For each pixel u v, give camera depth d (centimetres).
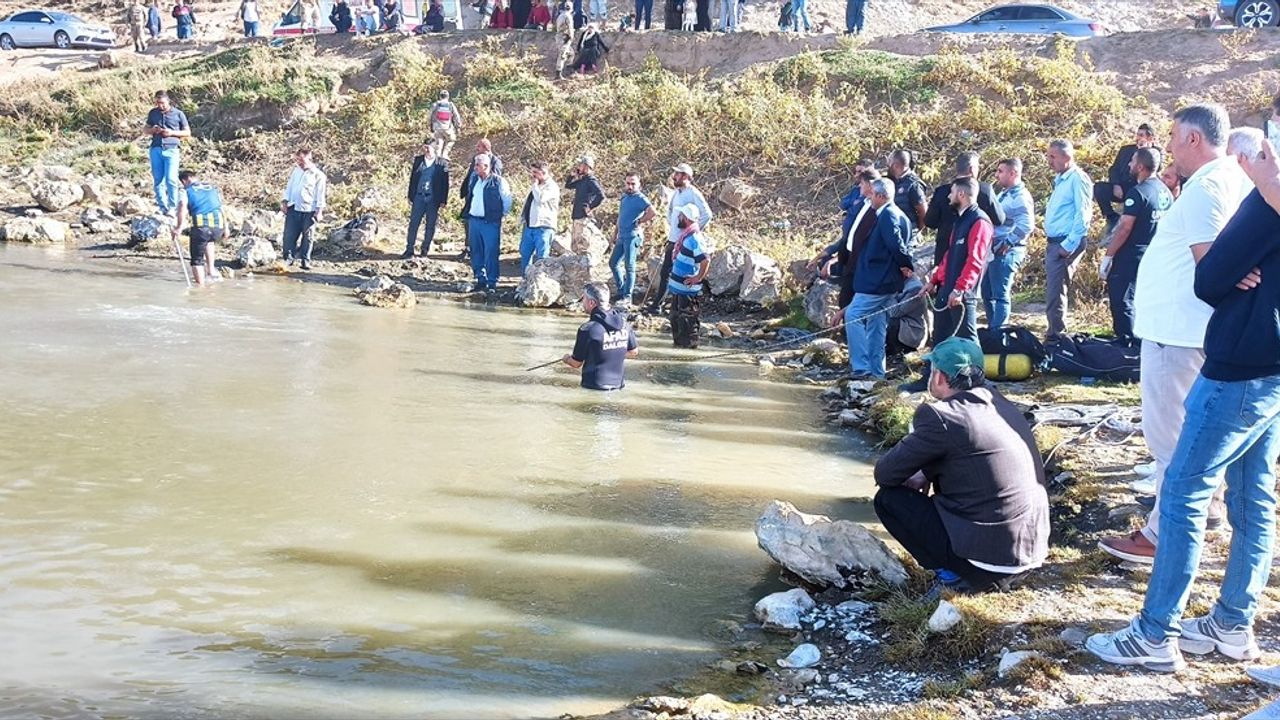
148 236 2033
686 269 1409
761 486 859
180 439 895
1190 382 578
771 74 2416
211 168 2548
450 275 1884
